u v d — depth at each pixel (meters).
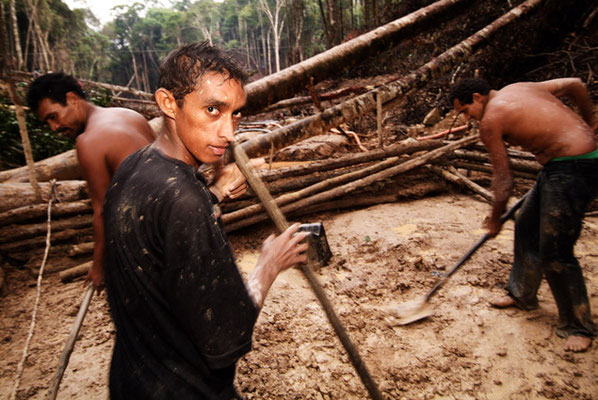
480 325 2.57
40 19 38.81
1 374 2.33
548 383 2.10
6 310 3.03
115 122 2.29
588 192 2.17
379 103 4.86
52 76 2.29
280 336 2.54
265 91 4.25
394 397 2.08
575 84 2.47
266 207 1.19
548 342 2.38
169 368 0.94
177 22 67.38
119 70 63.78
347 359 2.34
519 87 2.41
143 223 0.87
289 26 39.50
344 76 15.61
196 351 0.94
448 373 2.21
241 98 0.96
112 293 0.99
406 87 4.93
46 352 2.52
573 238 2.24
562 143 2.17
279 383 2.17
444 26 11.08
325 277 3.29
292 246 1.13
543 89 2.42
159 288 0.90
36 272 3.50
